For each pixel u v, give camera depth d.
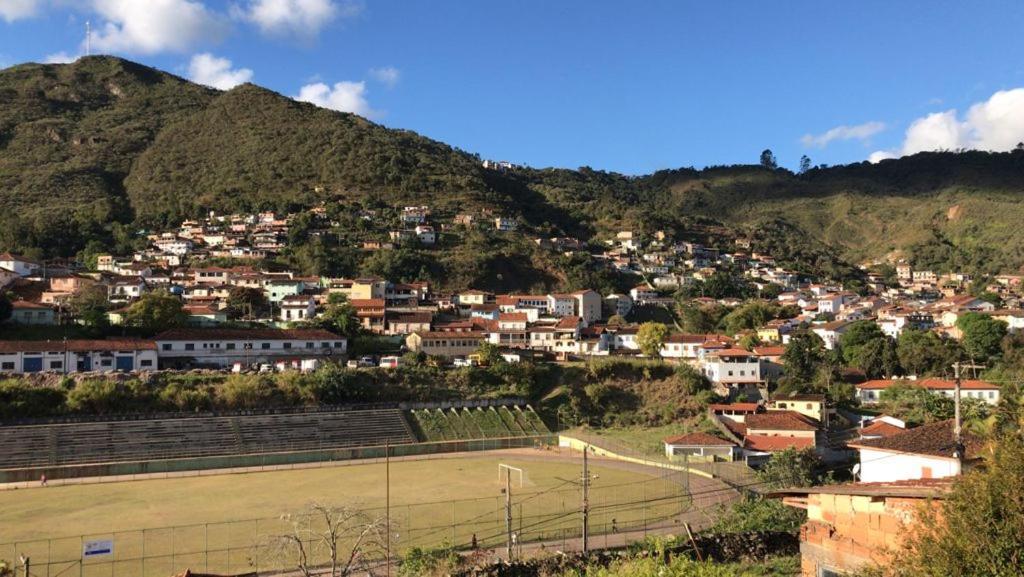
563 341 173.62
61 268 194.50
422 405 129.38
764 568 47.78
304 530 58.19
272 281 192.62
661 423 132.50
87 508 79.06
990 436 27.95
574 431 129.38
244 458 102.44
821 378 142.62
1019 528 22.69
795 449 94.94
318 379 126.12
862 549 31.52
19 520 74.19
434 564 52.84
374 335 165.00
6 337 131.88
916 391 130.50
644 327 169.38
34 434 100.88
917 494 28.86
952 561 23.05
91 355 123.94
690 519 73.56
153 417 109.50
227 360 138.62
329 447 113.12
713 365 148.50
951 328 186.38
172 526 71.62
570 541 65.25
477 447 118.00
